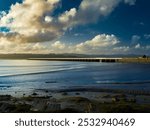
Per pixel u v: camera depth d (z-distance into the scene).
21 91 8.70
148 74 9.12
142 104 7.64
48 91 8.73
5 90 8.59
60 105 7.59
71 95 8.29
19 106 7.48
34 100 7.95
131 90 8.56
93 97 8.10
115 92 8.43
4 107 7.51
